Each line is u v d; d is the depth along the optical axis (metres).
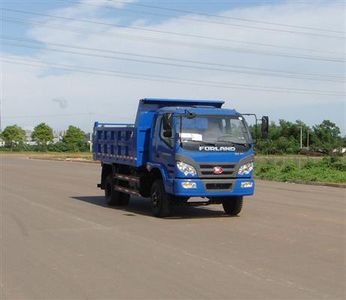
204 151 13.16
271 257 8.95
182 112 13.43
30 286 7.24
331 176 28.64
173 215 14.38
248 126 13.89
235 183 13.38
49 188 22.27
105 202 17.48
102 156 17.38
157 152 14.02
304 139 113.38
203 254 9.18
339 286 7.18
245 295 6.76
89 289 7.07
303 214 14.72
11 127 116.81
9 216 13.93
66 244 10.14
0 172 33.53
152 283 7.34
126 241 10.42
